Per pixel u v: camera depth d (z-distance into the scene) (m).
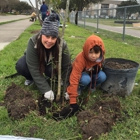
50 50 2.50
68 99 2.62
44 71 2.81
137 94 3.00
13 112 2.28
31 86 3.11
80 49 6.10
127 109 2.53
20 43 6.53
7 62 4.20
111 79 2.81
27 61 2.55
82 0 26.20
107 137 1.99
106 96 2.75
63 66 2.64
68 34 10.30
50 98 2.52
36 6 2.42
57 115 2.36
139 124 2.23
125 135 2.06
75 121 2.23
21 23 18.95
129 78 2.77
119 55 5.52
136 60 5.03
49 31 2.25
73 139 1.99
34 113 2.31
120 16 11.85
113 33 11.15
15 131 2.09
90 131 1.98
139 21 9.60
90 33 11.86
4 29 12.45
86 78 2.62
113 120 2.26
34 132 2.07
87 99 2.71
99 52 2.42
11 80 3.35
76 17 21.45
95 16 15.46
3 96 2.77
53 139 2.00
